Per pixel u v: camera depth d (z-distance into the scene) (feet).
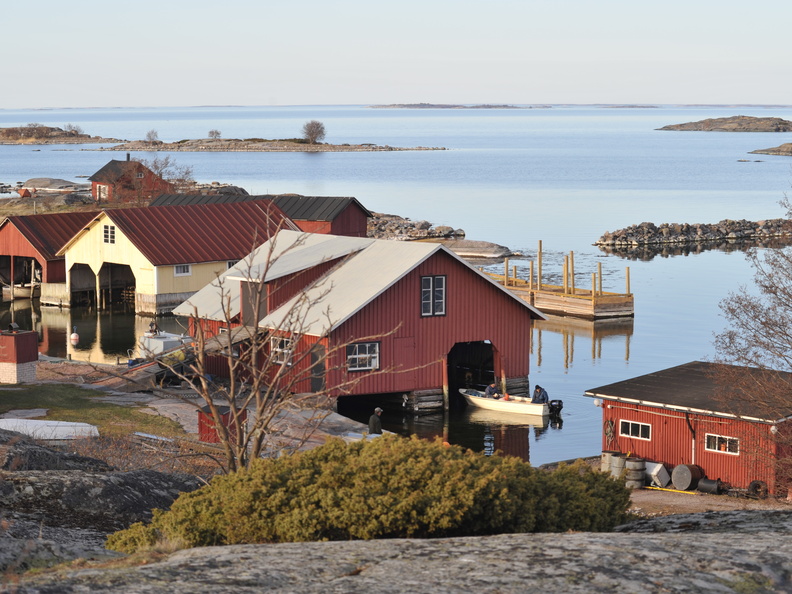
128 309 348.79
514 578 44.68
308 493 62.85
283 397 81.20
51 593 41.60
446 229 538.88
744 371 153.79
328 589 43.34
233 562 47.98
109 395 186.70
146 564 48.96
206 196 414.62
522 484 65.00
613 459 157.28
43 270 358.02
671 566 46.29
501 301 220.43
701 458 156.04
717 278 411.95
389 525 59.41
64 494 81.00
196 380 202.59
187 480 94.22
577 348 284.20
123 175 581.53
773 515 65.82
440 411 213.05
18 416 163.32
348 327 199.41
